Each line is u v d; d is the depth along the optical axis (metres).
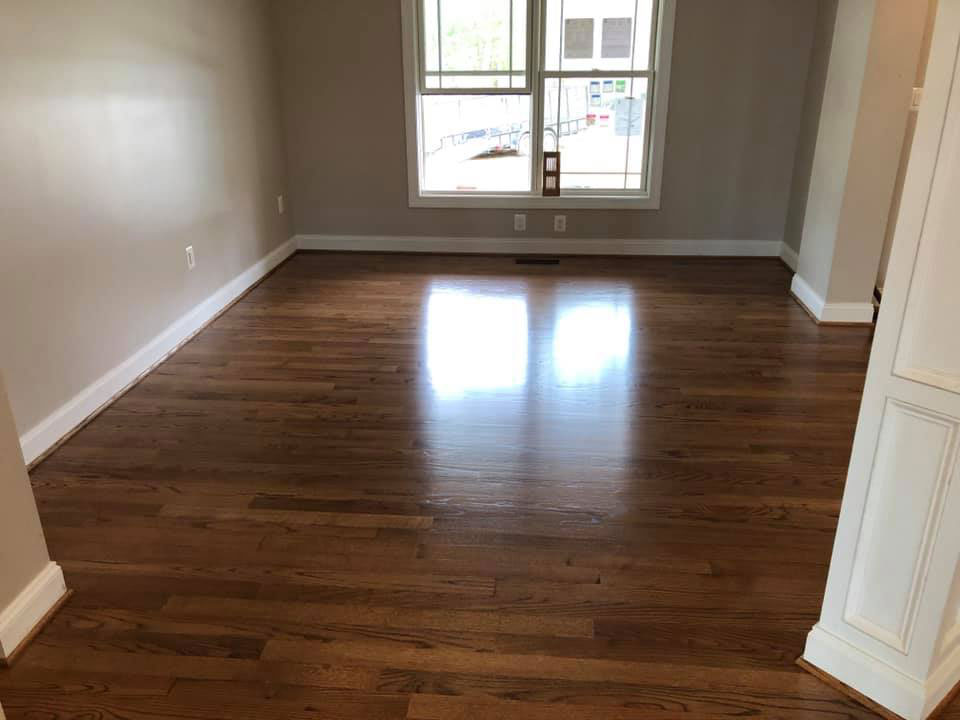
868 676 1.71
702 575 2.14
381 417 3.09
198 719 1.68
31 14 2.69
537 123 5.30
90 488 2.57
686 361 3.65
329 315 4.32
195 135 4.02
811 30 4.87
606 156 5.38
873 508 1.63
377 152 5.40
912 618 1.62
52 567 2.01
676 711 1.70
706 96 5.08
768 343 3.88
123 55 3.30
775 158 5.20
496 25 5.11
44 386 2.81
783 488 2.57
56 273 2.87
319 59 5.18
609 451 2.81
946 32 1.34
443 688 1.76
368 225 5.61
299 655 1.85
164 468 2.70
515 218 5.51
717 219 5.39
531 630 1.93
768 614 1.99
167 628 1.94
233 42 4.47
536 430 2.98
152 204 3.58
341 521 2.39
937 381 1.47
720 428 2.99
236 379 3.46
